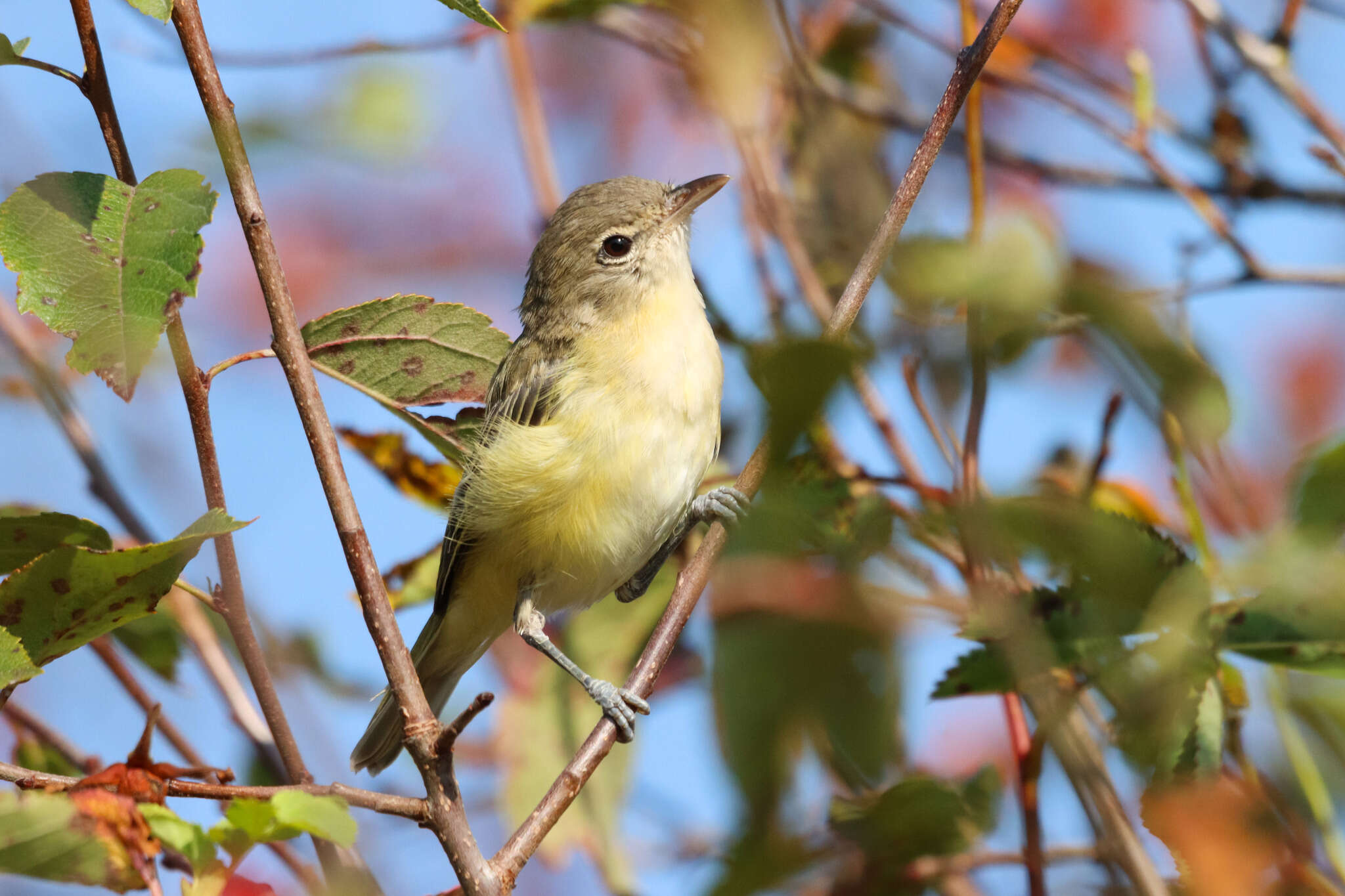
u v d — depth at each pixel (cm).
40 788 372
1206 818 346
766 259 384
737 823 378
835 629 333
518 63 389
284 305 379
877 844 378
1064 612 377
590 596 387
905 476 378
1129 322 347
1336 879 375
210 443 379
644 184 389
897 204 379
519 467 386
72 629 378
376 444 386
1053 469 380
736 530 356
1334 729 377
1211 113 387
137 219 377
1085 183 387
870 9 388
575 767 379
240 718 383
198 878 351
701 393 387
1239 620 377
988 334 355
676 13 383
